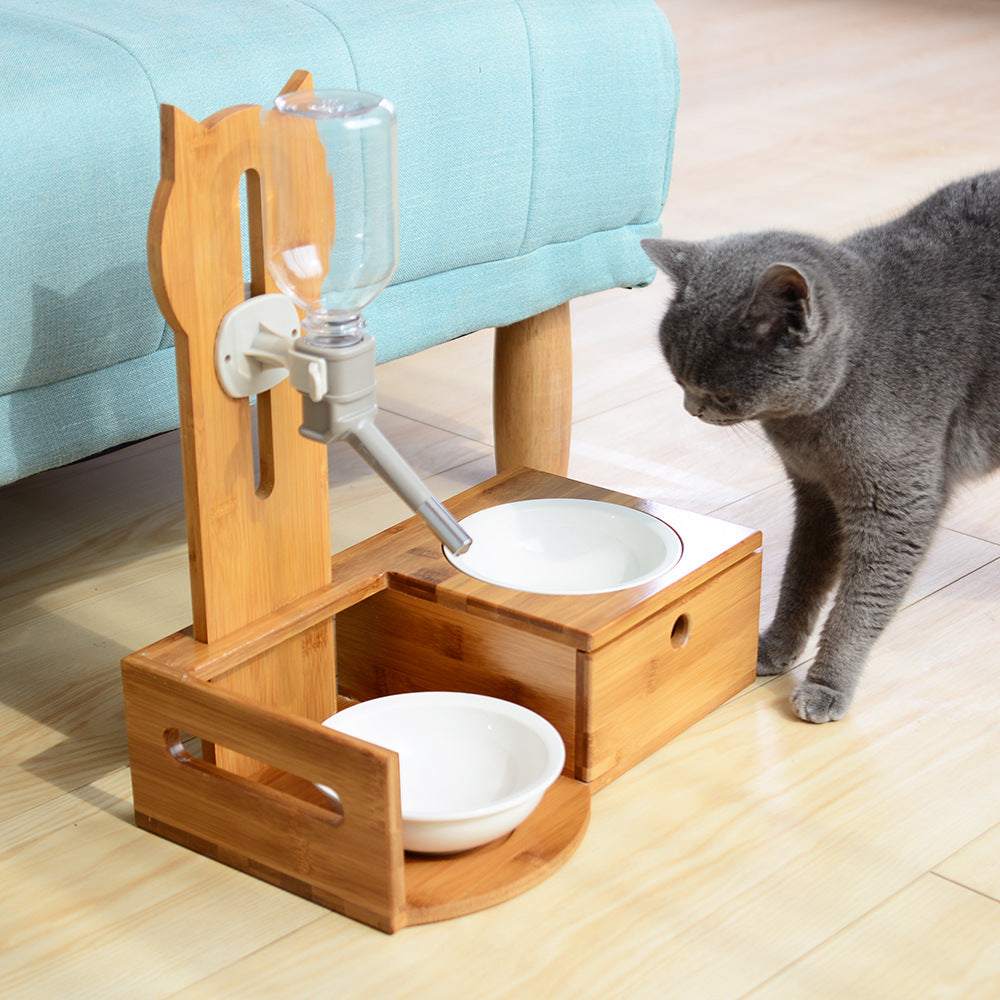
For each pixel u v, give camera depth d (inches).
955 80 149.0
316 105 33.9
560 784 42.0
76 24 44.3
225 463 38.7
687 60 159.0
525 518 48.7
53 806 41.9
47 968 35.4
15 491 63.0
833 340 44.2
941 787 43.1
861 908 37.8
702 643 45.7
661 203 60.4
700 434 70.0
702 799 42.4
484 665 43.4
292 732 35.9
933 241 49.4
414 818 36.3
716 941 36.5
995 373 48.6
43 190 39.6
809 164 117.3
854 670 47.6
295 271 34.9
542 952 36.0
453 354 81.0
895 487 46.9
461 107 50.0
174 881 38.7
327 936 36.5
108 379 43.6
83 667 49.2
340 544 58.2
